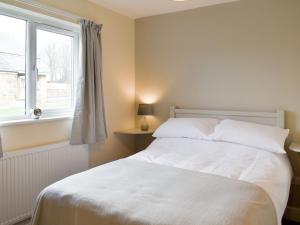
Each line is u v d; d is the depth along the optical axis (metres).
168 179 1.83
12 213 2.22
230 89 3.15
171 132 3.05
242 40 3.04
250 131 2.63
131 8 3.33
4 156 2.13
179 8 3.34
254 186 1.68
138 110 3.59
